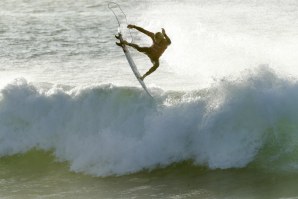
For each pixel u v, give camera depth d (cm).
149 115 6094
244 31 11388
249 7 14738
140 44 10850
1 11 15312
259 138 5794
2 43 11362
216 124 5853
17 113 6481
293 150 5716
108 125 6212
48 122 6400
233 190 5331
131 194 5381
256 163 5669
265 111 5875
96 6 15938
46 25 13250
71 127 6331
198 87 7525
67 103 6412
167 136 5919
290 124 5859
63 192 5531
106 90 6341
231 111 5869
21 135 6438
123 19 13712
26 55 10319
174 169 5784
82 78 8475
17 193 5566
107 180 5747
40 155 6312
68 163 6147
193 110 5972
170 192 5372
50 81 8306
